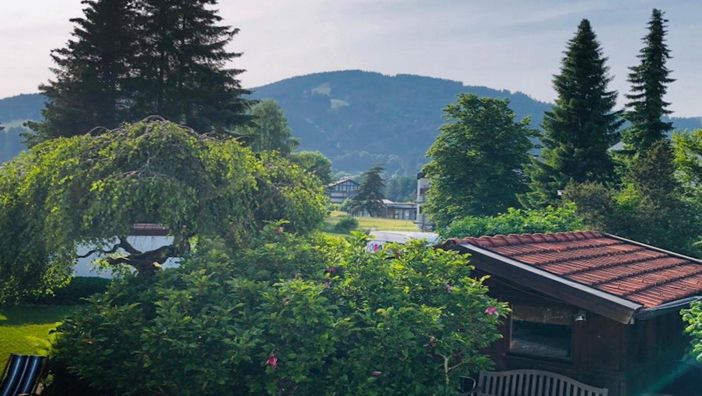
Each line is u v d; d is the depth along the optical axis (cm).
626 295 969
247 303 834
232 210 1034
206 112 3462
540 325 1070
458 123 4309
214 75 3528
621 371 1002
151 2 3456
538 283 991
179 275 900
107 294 928
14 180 1030
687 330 918
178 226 1029
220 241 942
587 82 4091
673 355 1274
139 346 836
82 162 964
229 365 805
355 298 884
